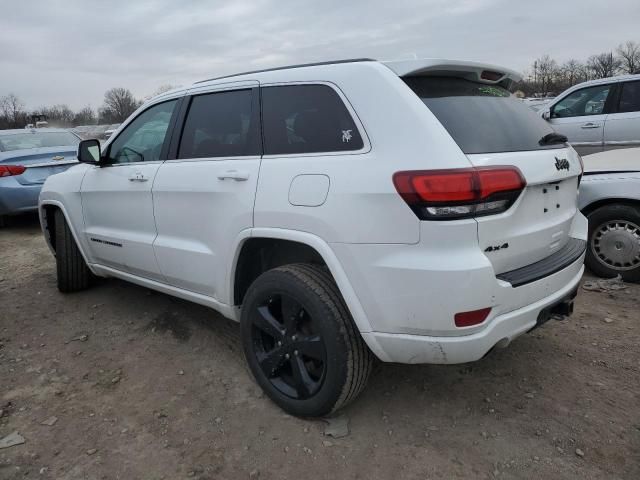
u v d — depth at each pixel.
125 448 2.59
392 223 2.21
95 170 4.04
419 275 2.17
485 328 2.23
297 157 2.60
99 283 4.96
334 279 2.46
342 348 2.45
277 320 2.77
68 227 4.52
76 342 3.77
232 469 2.42
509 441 2.53
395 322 2.28
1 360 3.54
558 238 2.72
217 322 3.95
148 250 3.50
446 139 2.22
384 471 2.37
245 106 2.94
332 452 2.50
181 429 2.72
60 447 2.61
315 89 2.62
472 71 2.62
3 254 6.40
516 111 2.75
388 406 2.84
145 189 3.46
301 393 2.66
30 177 7.48
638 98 7.18
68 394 3.09
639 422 2.62
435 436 2.59
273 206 2.60
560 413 2.71
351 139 2.43
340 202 2.35
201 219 3.07
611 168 4.34
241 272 2.97
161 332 3.85
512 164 2.30
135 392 3.09
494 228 2.22
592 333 3.54
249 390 3.04
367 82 2.44
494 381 3.03
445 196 2.12
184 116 3.33
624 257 4.29
